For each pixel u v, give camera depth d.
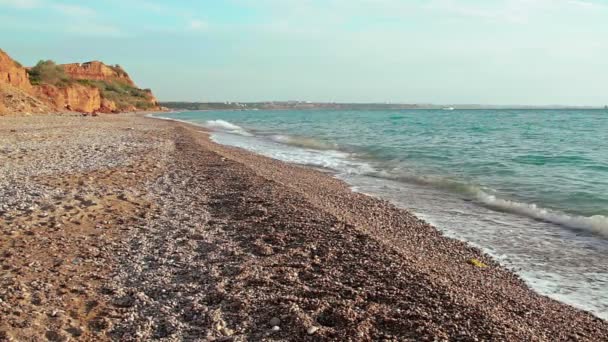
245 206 11.64
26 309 5.93
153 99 179.25
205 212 11.10
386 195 15.15
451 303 6.28
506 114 122.06
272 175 17.72
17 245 8.30
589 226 11.16
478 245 9.91
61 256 7.89
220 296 6.43
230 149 27.72
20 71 69.81
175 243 8.76
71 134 30.00
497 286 7.56
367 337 5.38
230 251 8.34
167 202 11.99
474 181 17.52
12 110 52.62
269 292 6.60
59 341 5.26
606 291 7.55
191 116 114.31
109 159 18.94
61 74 89.25
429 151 27.62
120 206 11.29
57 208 10.70
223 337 5.40
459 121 76.19
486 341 5.30
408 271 7.41
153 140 28.38
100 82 159.75
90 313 5.95
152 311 6.02
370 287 6.79
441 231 10.93
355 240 9.02
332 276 7.24
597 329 6.14
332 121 79.38
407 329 5.55
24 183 13.37
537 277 8.15
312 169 20.94
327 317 5.88
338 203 13.41
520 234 10.73
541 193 15.09
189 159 20.09
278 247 8.59
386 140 36.38
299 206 11.73
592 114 119.00
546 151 27.52
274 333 5.50
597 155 25.14
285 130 52.38
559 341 5.66
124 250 8.31
